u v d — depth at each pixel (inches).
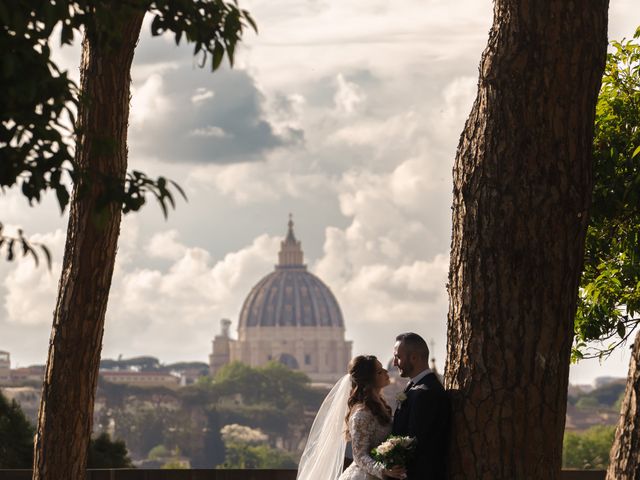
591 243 687.7
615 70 690.2
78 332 690.2
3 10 335.6
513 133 427.8
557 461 426.0
